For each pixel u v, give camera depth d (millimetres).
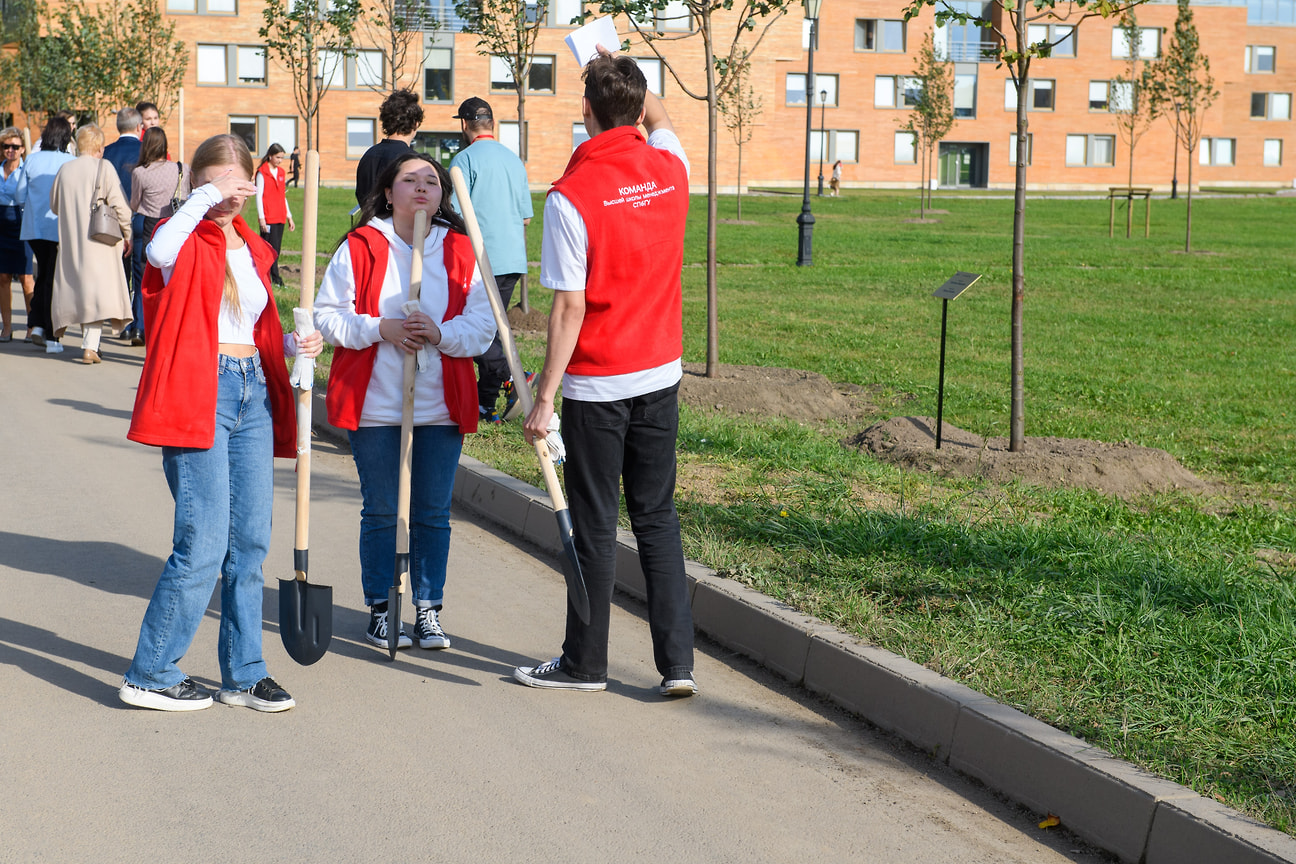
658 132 4688
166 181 12414
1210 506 7684
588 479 4555
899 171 68250
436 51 52750
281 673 4805
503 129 53875
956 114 68500
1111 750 3854
